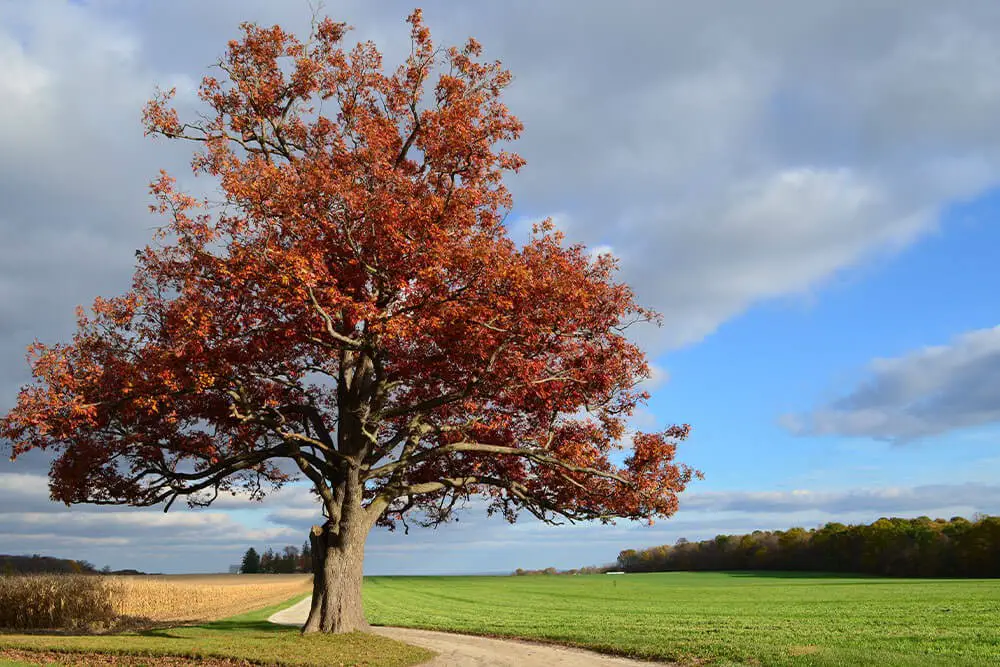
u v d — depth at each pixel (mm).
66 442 24859
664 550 145125
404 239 21641
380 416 24953
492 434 28328
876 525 106688
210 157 25156
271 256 20734
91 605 38062
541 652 23328
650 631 30219
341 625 24234
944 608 40656
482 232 24328
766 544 125000
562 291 22453
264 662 19172
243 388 24172
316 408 27875
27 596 36312
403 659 20547
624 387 27266
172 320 21203
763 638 26609
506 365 23344
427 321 21000
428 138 27016
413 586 89062
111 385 22188
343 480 25969
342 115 28312
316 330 22828
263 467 28672
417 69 28438
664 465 26188
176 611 45688
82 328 23281
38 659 19406
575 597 62688
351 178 23375
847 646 23688
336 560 24812
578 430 27938
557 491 28234
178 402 25094
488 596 65250
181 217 21328
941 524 104188
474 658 21641
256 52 27578
